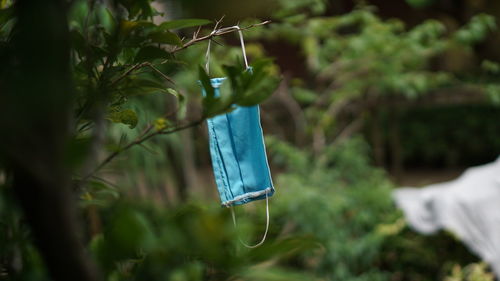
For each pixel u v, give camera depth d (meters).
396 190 5.20
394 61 5.38
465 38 5.38
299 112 5.84
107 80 0.93
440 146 8.85
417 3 7.24
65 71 0.39
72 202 0.41
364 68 5.51
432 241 4.91
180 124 1.16
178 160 4.64
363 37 5.18
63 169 0.40
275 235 0.63
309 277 0.53
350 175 5.38
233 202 1.32
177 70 1.40
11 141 0.37
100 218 2.71
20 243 0.83
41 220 0.40
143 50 0.93
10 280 0.77
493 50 7.78
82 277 0.42
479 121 8.73
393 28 5.59
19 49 0.38
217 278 0.56
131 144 1.08
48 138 0.38
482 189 4.60
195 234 0.46
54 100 0.37
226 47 4.14
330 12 7.42
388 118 7.26
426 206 4.68
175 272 0.58
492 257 4.25
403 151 8.72
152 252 0.52
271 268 0.53
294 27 4.94
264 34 4.77
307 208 4.68
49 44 0.38
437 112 8.77
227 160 1.32
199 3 0.39
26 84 0.37
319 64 5.54
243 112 1.35
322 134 5.65
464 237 4.35
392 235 4.98
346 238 4.79
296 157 5.25
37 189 0.39
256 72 0.73
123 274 0.70
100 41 1.05
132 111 1.09
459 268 4.68
